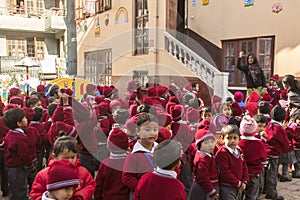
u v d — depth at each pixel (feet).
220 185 9.11
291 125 13.47
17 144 9.89
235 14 26.66
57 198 5.70
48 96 20.25
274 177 11.46
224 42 27.78
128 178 7.29
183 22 30.81
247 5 25.67
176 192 6.47
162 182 6.50
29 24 54.03
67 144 7.00
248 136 10.17
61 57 53.42
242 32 26.16
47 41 57.93
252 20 25.40
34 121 12.46
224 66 27.76
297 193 12.17
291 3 22.68
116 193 7.73
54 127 10.40
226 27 27.40
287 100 16.17
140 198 6.69
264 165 10.75
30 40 56.49
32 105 14.32
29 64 32.73
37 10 56.90
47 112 14.35
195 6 30.09
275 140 11.37
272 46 24.12
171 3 26.37
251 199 10.36
